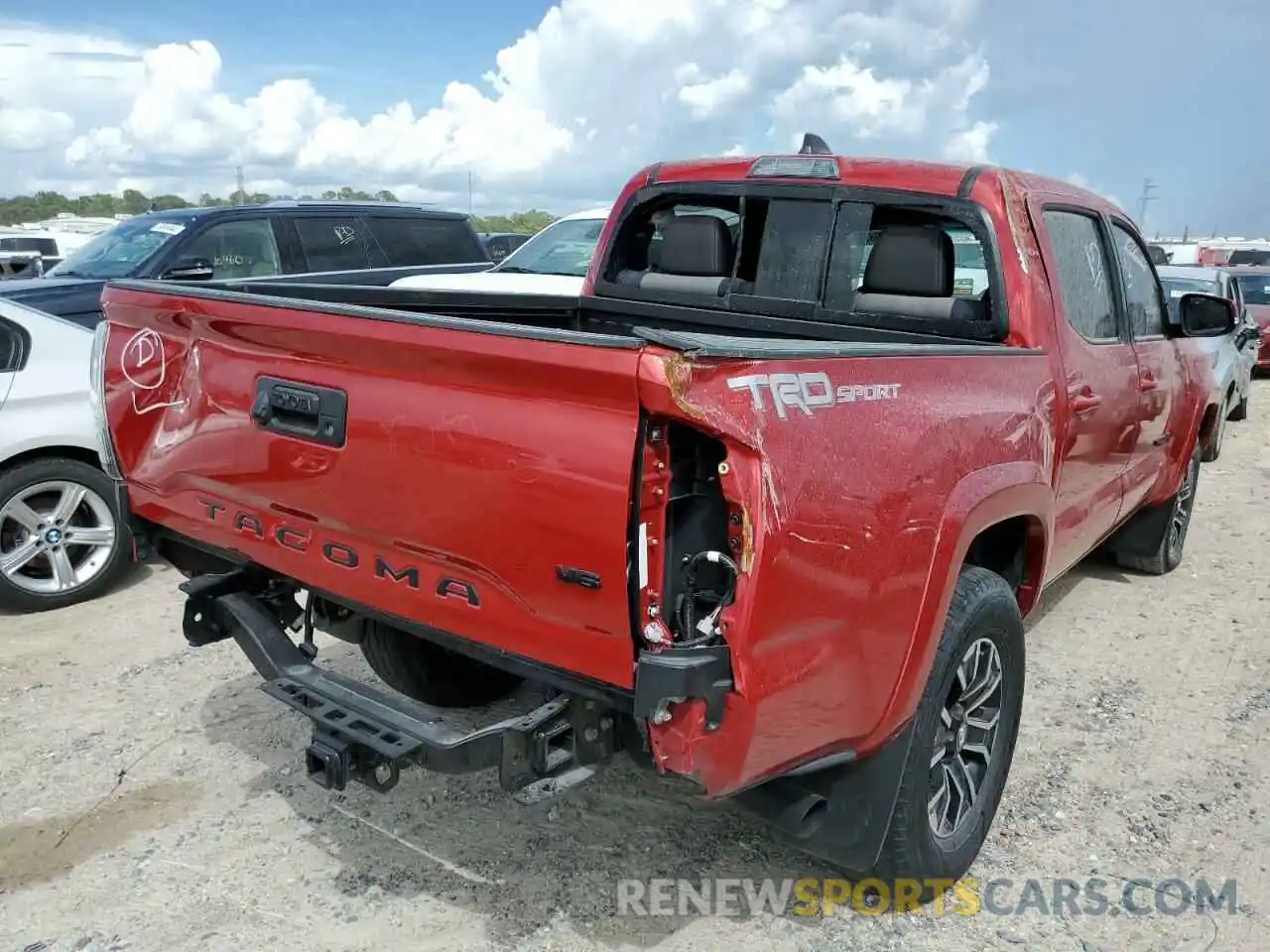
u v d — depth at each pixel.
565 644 2.40
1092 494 4.38
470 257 10.19
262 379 2.94
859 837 2.85
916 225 3.91
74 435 5.64
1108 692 4.71
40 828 3.48
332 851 3.38
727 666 2.27
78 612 5.61
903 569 2.66
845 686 2.56
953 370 2.98
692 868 3.33
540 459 2.32
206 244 8.40
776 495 2.26
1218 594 6.10
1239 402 12.20
